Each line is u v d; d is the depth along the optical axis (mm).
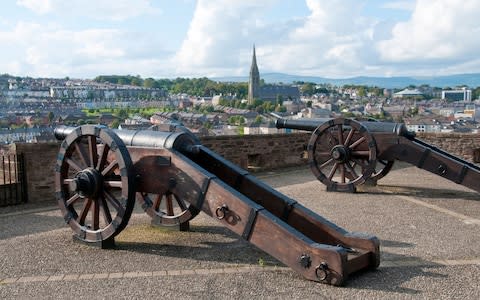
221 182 5641
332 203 9148
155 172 6078
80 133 6211
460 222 7691
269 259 5625
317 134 10508
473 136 15258
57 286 4750
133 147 6254
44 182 9305
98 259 5625
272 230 5125
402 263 5516
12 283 4840
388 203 9211
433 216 8109
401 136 10391
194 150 6277
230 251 5953
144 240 6457
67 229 7094
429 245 6301
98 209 6207
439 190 10734
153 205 7160
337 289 4680
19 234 6809
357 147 10430
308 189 10703
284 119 11430
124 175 5875
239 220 5371
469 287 4750
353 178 10422
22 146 8992
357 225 7418
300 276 5031
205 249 6043
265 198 6055
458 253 5938
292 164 14445
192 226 7219
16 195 8961
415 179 12375
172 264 5438
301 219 5766
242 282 4859
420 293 4582
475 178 9672
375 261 5219
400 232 6992
